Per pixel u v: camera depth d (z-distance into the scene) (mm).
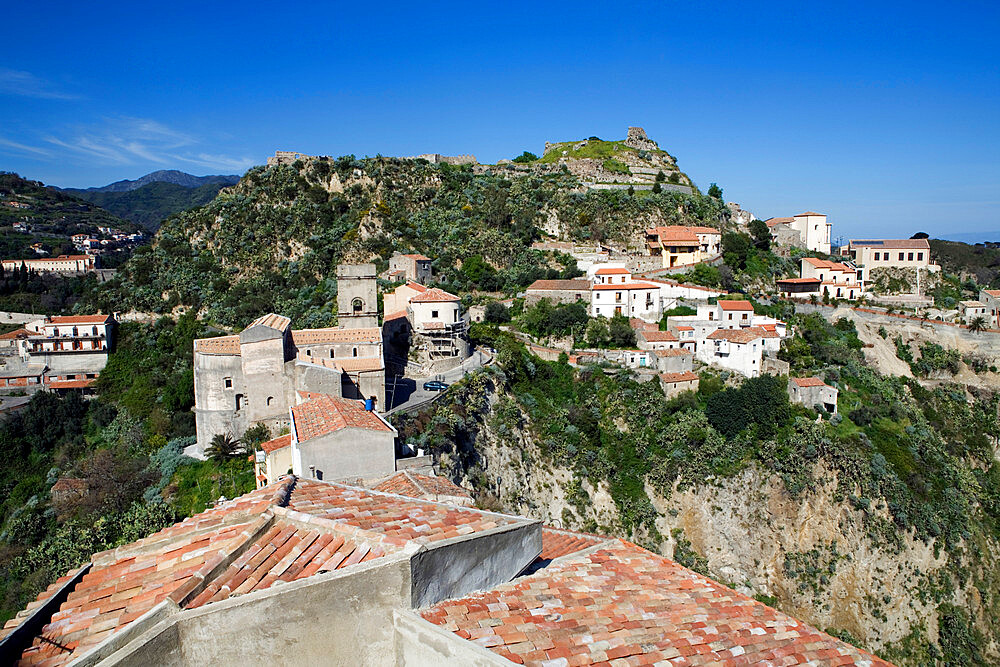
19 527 75000
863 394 101562
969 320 124812
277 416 73562
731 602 19281
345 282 91625
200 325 119125
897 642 74812
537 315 113812
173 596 11266
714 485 83438
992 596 78500
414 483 38312
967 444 101062
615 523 80938
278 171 175375
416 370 91812
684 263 145000
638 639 14789
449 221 160125
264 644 11531
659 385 95875
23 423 95188
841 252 175125
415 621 12461
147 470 77562
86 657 9992
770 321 112625
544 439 84750
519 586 16781
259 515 15617
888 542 79062
